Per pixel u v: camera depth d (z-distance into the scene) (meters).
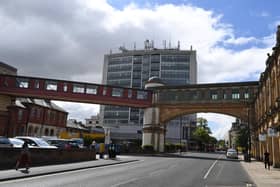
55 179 14.23
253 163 35.31
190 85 55.34
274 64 25.50
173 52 130.12
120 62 137.12
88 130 89.50
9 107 56.78
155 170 21.00
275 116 25.73
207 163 32.84
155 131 56.44
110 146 34.22
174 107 55.75
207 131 114.19
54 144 34.91
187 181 15.02
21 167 18.31
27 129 60.78
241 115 50.59
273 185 14.29
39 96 58.75
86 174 17.05
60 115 73.56
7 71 61.28
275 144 27.58
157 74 129.88
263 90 34.50
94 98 58.75
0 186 11.59
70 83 59.22
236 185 14.12
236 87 51.69
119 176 16.17
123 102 58.38
